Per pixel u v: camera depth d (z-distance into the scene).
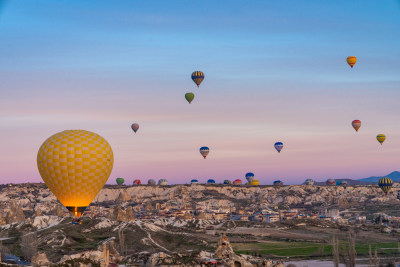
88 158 179.00
